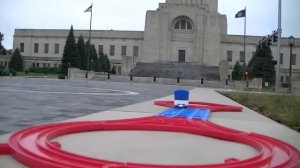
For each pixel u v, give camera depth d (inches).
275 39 1480.1
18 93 730.8
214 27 3287.4
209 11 3376.0
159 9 3339.1
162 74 2874.0
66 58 2748.5
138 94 956.0
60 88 1051.9
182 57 3366.1
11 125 319.9
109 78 2479.1
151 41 3312.0
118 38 3735.2
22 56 3900.1
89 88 1163.3
